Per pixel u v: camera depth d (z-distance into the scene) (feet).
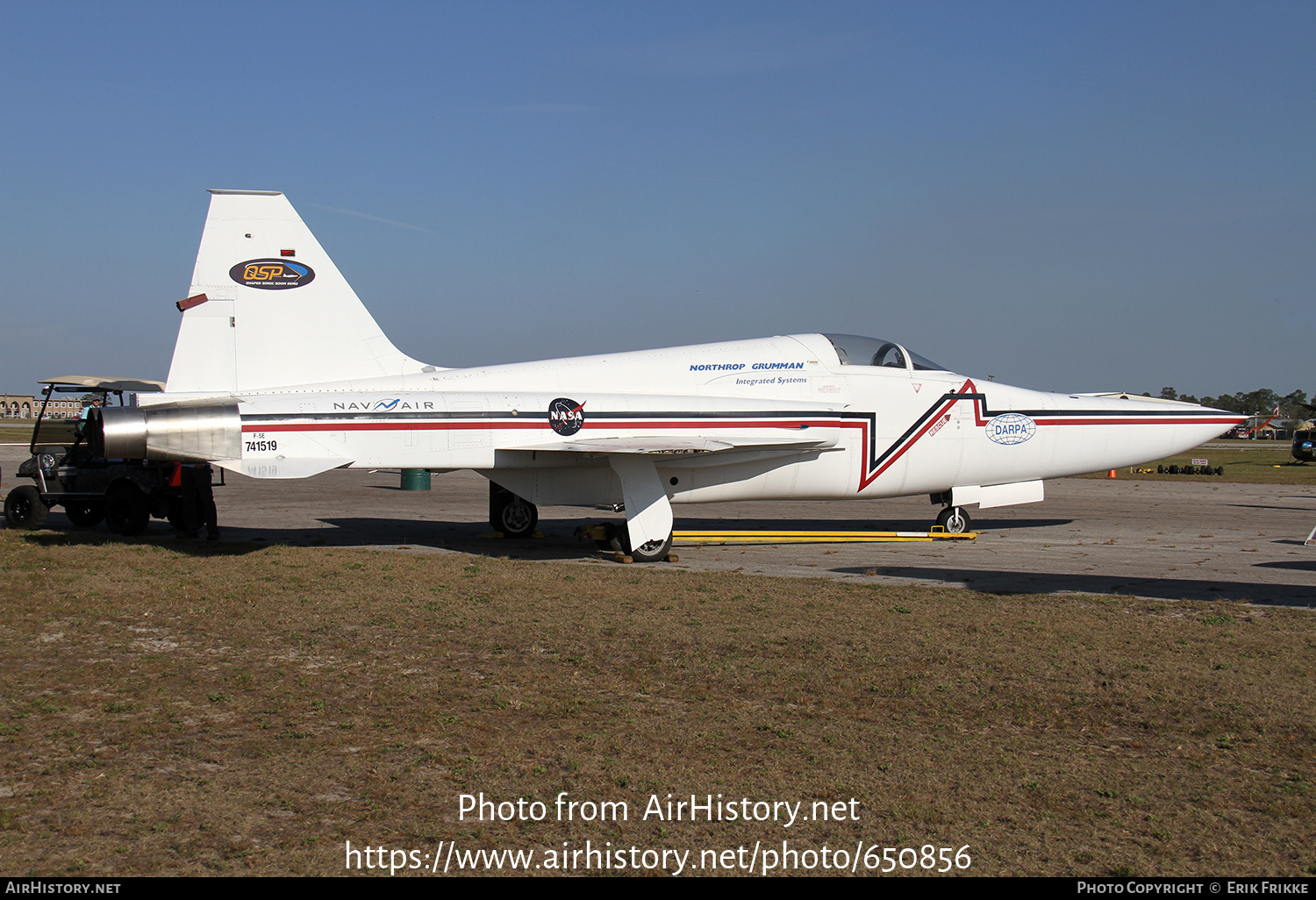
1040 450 53.98
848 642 26.68
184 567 37.81
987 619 29.89
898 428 51.42
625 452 42.88
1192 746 18.78
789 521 64.03
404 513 65.87
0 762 17.13
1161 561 44.88
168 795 15.85
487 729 19.27
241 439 41.50
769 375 50.34
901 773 17.26
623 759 17.76
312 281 45.83
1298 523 64.39
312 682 22.35
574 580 36.58
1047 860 14.06
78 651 24.89
